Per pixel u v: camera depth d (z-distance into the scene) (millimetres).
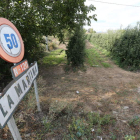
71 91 4211
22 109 2814
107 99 3701
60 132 2227
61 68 7148
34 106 2844
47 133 2184
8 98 1300
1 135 2094
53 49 13906
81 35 6746
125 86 4809
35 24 5027
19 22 4184
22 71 1710
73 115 2771
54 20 5035
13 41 1548
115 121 2613
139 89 4500
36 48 6102
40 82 4602
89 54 11594
